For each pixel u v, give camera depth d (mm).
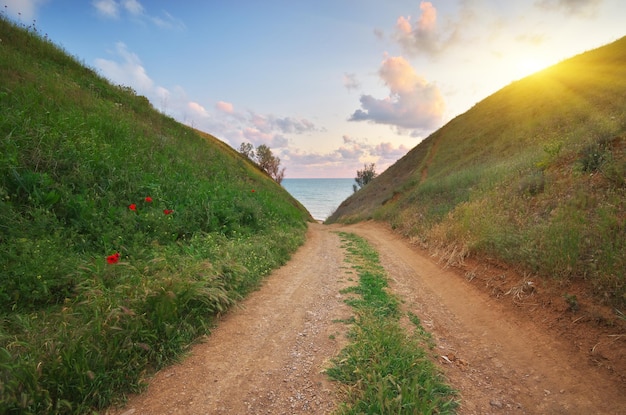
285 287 6086
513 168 12203
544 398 3064
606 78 22922
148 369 3107
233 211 9469
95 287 3674
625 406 2865
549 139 17703
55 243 4500
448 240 9336
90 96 12398
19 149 6078
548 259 5227
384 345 3535
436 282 7031
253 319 4531
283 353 3602
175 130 17688
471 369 3570
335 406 2686
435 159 33906
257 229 9742
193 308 4129
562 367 3520
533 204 7812
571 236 5219
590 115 17906
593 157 7504
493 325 4734
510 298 5328
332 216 46906
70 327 3031
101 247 5035
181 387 2906
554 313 4488
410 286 6691
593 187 6695
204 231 7520
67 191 5766
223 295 4520
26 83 9398
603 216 5207
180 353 3443
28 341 2822
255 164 57750
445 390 3008
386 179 44094
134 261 4605
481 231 7754
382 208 25031
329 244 11930
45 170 6086
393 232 15242
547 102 25344
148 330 3271
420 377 3037
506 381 3357
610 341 3646
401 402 2598
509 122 27719
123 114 12930
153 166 9516
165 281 3945
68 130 7789
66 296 3762
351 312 4855
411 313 5055
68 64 15352
